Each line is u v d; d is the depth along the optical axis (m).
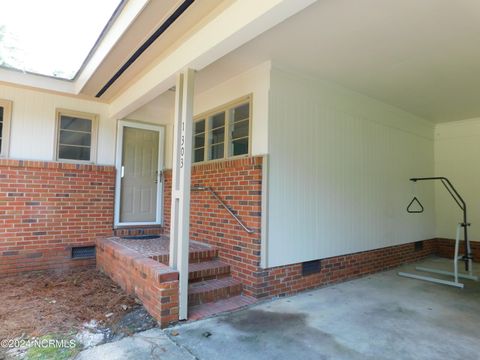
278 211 3.91
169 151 5.95
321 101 4.51
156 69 3.72
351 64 3.94
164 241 4.97
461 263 6.28
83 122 5.19
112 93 4.80
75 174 4.98
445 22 2.98
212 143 4.84
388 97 5.23
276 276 3.91
